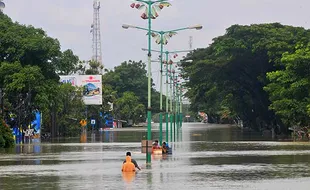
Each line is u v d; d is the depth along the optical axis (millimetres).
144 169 31234
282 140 71438
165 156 42375
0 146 57500
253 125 114500
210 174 27953
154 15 36219
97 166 33969
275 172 28703
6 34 66375
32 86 65188
